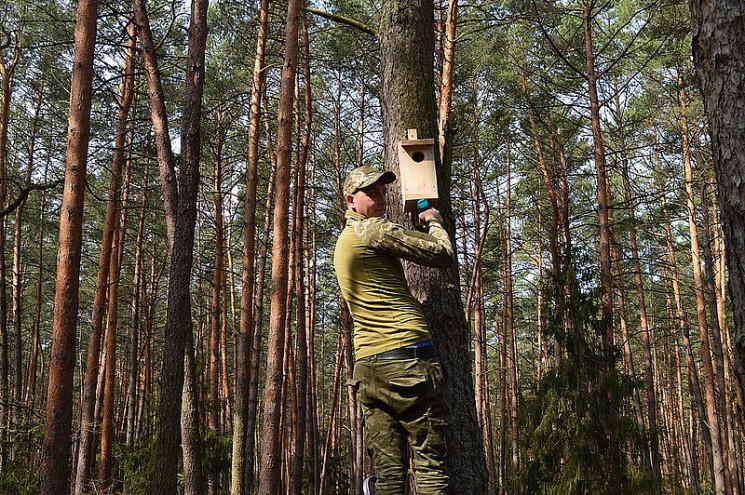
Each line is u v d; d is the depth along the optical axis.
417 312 3.17
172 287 9.26
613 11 20.14
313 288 23.66
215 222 18.77
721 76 3.23
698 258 20.64
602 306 13.95
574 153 22.05
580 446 11.40
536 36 18.14
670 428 34.88
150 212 22.73
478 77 20.20
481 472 3.80
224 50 20.30
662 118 17.92
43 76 18.73
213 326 19.81
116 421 25.83
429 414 3.03
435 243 3.16
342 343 24.16
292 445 22.06
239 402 14.44
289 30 12.72
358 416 23.39
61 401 7.91
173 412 8.98
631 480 11.56
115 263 17.48
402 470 3.09
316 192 23.55
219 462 15.27
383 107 4.43
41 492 7.70
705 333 20.19
